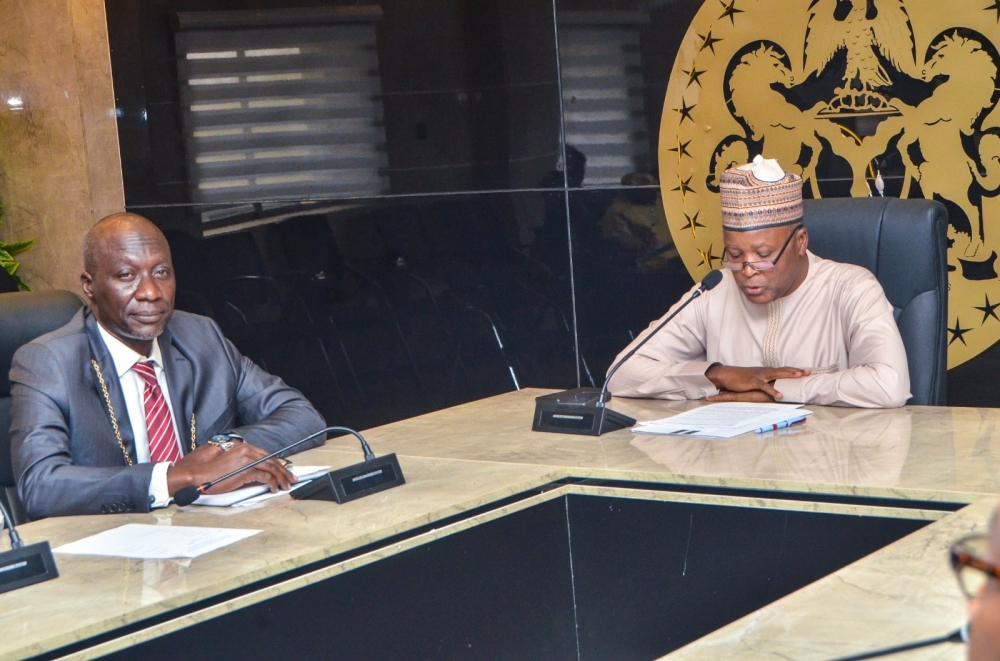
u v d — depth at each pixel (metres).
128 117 4.91
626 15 4.01
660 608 1.98
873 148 3.60
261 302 4.85
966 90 3.43
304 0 4.61
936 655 1.04
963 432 2.13
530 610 2.00
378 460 2.05
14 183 5.06
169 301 2.42
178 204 4.90
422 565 1.82
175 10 4.78
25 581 1.62
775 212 2.56
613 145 4.12
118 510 2.07
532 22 4.21
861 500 1.78
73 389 2.32
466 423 2.64
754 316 2.77
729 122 3.87
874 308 2.56
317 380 4.81
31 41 4.93
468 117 4.40
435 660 1.84
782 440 2.17
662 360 2.85
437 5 4.39
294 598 1.64
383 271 4.64
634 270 4.14
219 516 1.96
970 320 3.49
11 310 2.50
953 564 0.60
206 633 1.53
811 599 1.24
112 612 1.48
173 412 2.48
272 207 4.77
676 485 1.97
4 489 2.41
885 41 3.54
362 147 4.60
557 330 4.34
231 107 4.76
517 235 4.37
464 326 4.53
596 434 2.37
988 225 3.43
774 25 3.74
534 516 2.01
